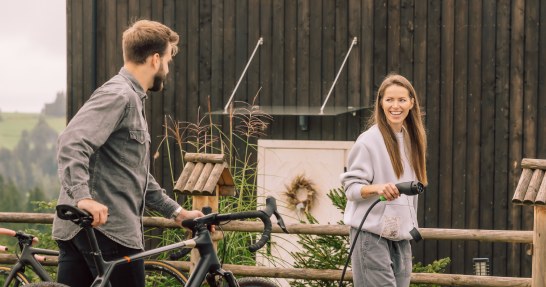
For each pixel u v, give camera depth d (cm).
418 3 1116
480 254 1102
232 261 850
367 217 618
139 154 579
